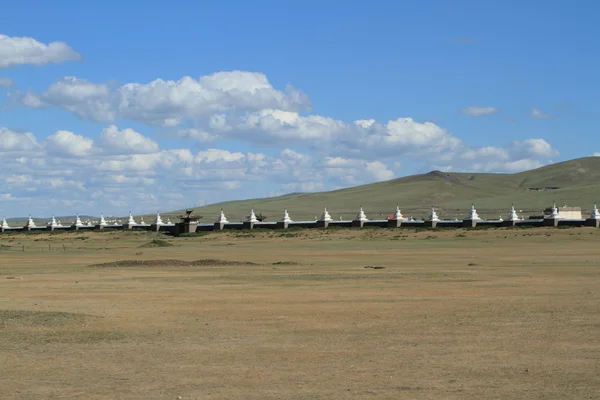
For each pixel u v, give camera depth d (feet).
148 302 136.15
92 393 70.44
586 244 304.71
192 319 114.62
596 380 73.36
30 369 80.53
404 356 85.40
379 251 297.33
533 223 373.81
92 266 233.55
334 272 196.75
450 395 68.44
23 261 272.10
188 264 232.53
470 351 87.66
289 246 353.51
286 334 100.78
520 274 183.01
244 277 185.26
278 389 71.26
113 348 91.91
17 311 121.49
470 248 302.25
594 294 138.51
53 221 586.86
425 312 118.83
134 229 522.47
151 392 70.64
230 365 81.92
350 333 100.83
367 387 71.56
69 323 110.32
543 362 81.35
